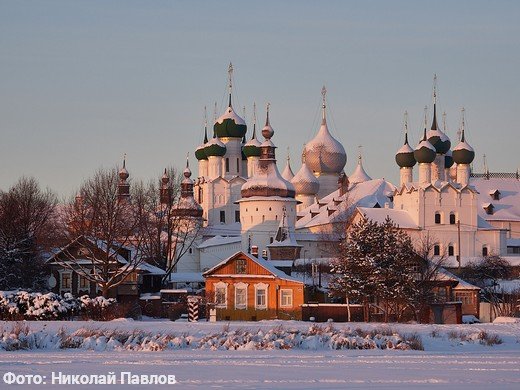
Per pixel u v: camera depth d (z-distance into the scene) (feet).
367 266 364.99
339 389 158.81
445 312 381.19
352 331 262.47
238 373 180.96
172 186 604.90
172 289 464.24
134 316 365.20
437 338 261.85
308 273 465.88
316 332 252.21
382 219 583.99
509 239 655.76
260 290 388.98
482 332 267.39
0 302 324.60
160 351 224.74
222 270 391.86
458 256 520.01
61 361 199.93
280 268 469.16
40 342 233.14
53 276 438.81
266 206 639.35
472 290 407.85
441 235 592.19
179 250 653.71
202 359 205.98
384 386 162.50
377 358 212.43
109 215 422.82
